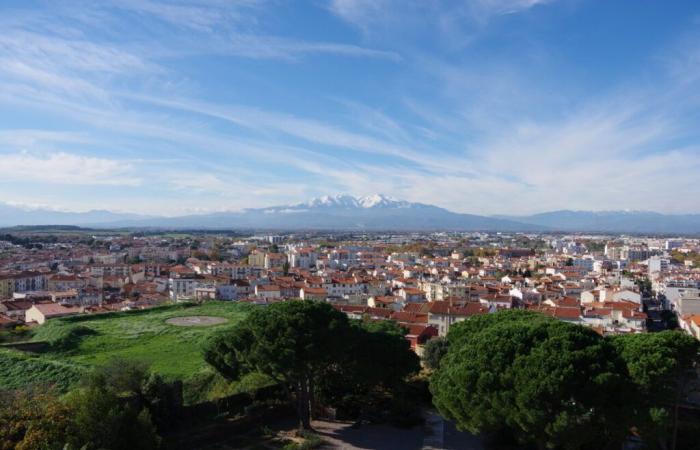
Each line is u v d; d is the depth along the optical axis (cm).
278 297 19325
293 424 6700
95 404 4791
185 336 11725
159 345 10988
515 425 5125
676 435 5872
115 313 14525
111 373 6141
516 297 17125
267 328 6153
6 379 8331
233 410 6769
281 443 6088
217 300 18062
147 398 6041
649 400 5141
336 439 6247
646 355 5262
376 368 6769
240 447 5966
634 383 5081
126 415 4834
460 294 17912
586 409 4819
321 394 7356
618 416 4938
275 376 6206
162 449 5350
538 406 4825
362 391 7612
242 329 6506
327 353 6191
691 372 5725
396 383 7281
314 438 6150
